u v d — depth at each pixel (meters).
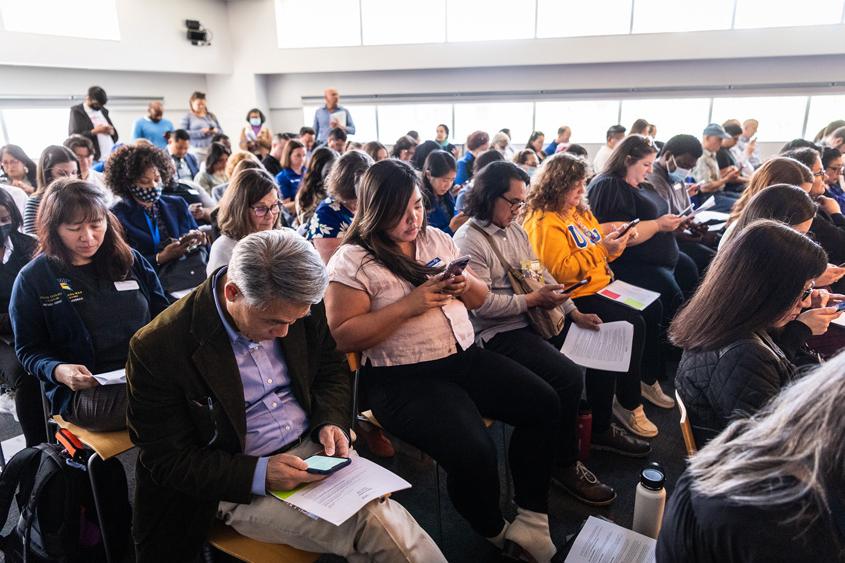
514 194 1.90
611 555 1.19
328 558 1.69
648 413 2.52
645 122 4.81
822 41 7.62
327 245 2.24
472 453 1.40
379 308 1.53
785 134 8.34
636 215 2.66
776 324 1.21
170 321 1.14
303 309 1.07
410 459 2.19
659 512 1.39
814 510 0.59
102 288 1.69
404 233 1.56
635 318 2.18
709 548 0.65
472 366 1.63
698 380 1.27
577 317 2.09
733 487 0.64
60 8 7.06
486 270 1.92
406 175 1.53
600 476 2.08
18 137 7.15
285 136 5.60
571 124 9.20
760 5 7.78
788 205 1.76
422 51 9.09
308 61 9.52
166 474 1.15
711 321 1.24
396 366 1.54
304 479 1.15
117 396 1.48
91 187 1.63
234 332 1.19
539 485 1.61
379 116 9.89
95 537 1.54
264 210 2.00
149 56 8.24
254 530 1.22
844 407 0.59
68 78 7.53
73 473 1.47
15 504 1.88
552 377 1.78
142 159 2.38
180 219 2.60
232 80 9.84
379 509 1.17
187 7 8.78
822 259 1.16
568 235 2.20
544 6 8.53
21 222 2.11
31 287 1.59
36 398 1.94
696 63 8.30
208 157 4.50
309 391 1.36
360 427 2.14
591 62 8.59
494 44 8.79
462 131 9.68
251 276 1.02
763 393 1.15
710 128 4.60
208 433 1.19
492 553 1.70
